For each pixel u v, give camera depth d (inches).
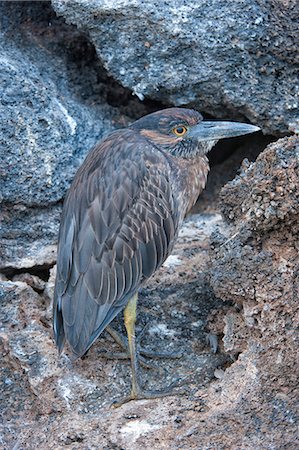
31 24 510.9
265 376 390.6
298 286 397.4
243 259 406.0
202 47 470.3
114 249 409.4
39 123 471.2
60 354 405.7
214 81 476.4
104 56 480.1
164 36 470.3
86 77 511.8
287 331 394.3
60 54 509.0
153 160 422.0
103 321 406.6
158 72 477.4
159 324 435.5
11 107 466.3
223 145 532.4
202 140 436.1
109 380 412.8
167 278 454.6
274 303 397.7
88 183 418.6
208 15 468.8
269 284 399.9
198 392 400.2
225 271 408.5
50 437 390.0
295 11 470.0
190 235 490.6
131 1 467.5
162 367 418.9
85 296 403.9
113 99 518.6
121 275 411.2
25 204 473.1
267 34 467.8
